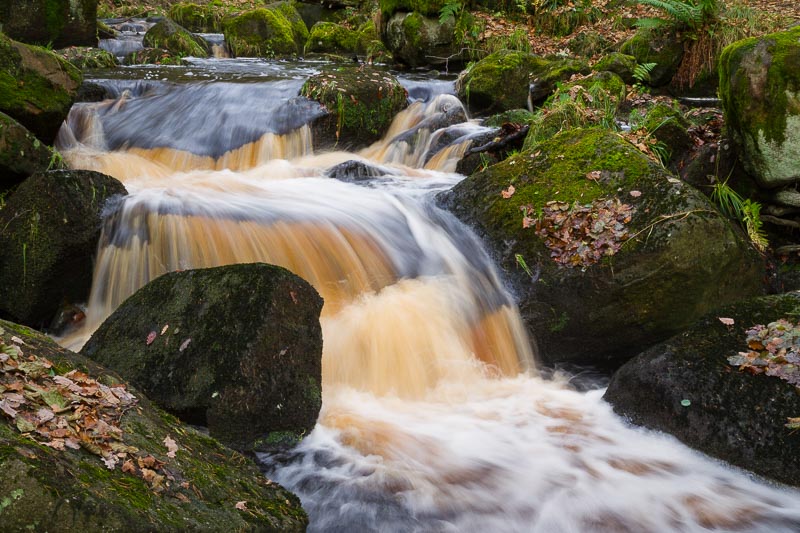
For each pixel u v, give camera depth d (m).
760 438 4.04
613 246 5.38
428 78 12.16
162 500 2.92
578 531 3.65
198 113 9.07
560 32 13.76
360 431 4.48
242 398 4.02
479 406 4.95
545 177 6.13
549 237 5.71
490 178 6.42
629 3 13.72
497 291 5.77
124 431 3.22
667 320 5.37
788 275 6.04
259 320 4.15
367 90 9.50
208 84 9.71
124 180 7.46
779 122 5.61
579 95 8.31
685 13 9.66
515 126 8.19
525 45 12.73
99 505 2.64
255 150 8.74
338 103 9.21
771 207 6.25
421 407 4.90
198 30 17.70
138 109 8.98
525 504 3.85
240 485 3.37
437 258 6.02
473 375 5.30
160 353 4.27
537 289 5.59
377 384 5.04
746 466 4.02
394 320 5.32
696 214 5.33
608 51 12.45
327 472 4.04
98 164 7.66
